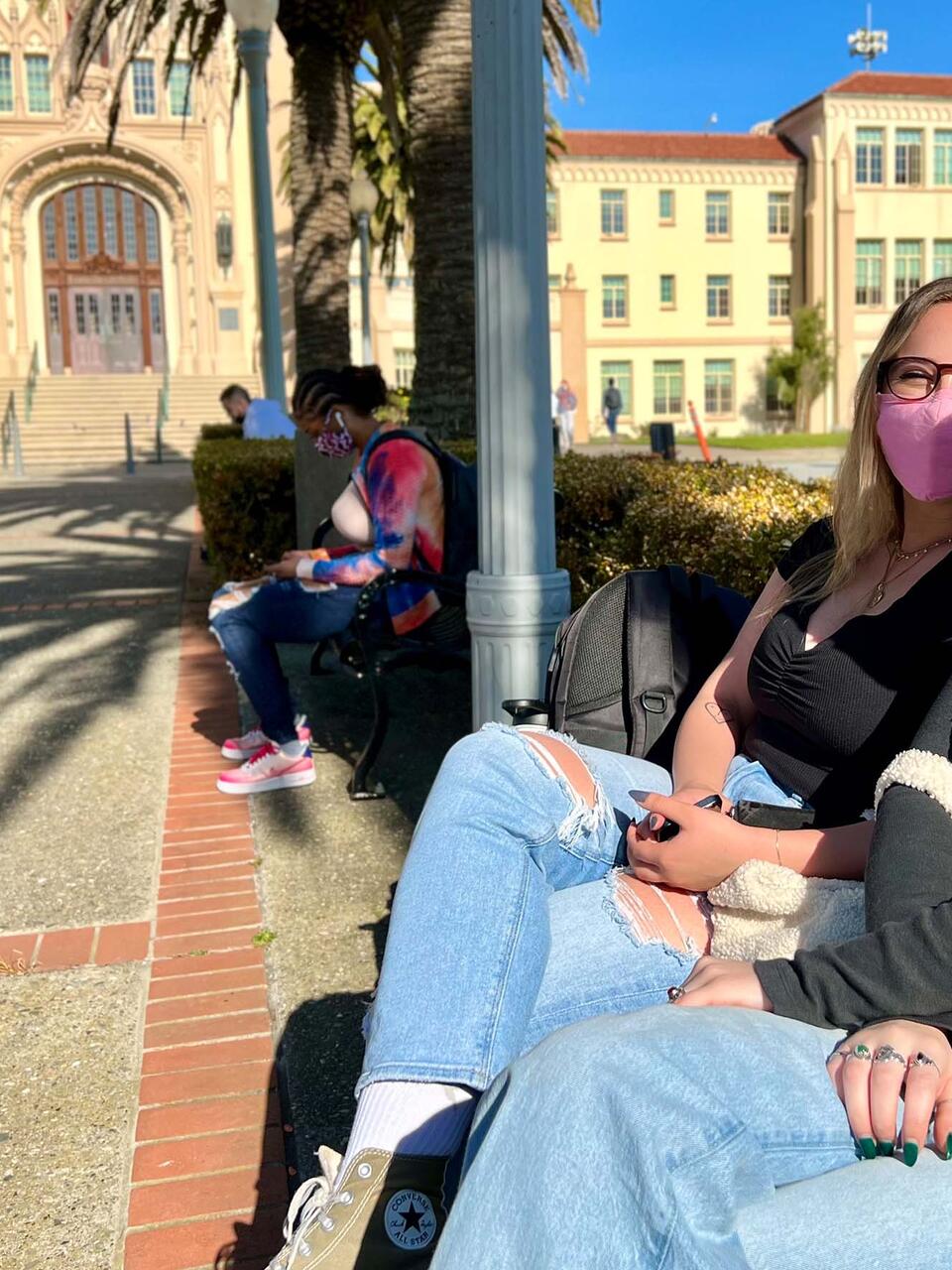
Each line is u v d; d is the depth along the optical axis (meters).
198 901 3.54
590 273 45.50
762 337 47.34
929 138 47.22
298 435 7.57
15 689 6.22
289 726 4.54
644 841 1.81
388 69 14.80
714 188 46.12
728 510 4.27
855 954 1.44
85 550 11.77
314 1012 2.86
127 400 33.44
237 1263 2.02
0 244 35.53
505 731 1.87
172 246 36.59
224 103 34.66
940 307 1.76
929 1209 1.27
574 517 5.39
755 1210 1.27
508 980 1.59
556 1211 1.23
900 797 1.55
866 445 1.89
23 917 3.44
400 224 27.14
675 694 2.44
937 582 1.80
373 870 3.73
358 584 4.32
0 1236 2.10
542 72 3.11
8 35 34.28
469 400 8.55
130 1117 2.45
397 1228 1.51
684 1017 1.39
